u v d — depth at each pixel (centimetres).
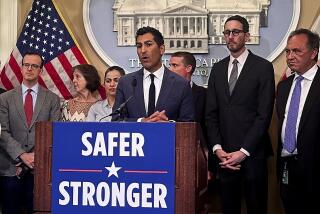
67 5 500
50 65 484
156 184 225
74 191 230
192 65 435
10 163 415
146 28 302
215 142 381
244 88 377
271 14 472
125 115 302
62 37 486
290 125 360
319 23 454
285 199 366
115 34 491
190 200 223
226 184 386
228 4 477
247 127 373
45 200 232
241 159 364
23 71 420
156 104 300
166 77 307
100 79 479
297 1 468
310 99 352
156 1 486
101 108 421
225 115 379
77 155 230
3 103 413
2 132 404
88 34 492
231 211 388
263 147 379
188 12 481
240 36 384
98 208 229
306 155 348
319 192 351
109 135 229
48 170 232
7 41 493
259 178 374
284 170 364
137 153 227
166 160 225
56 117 421
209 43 478
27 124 411
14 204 419
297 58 356
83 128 230
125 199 227
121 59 490
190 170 223
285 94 374
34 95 421
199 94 429
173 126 225
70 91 482
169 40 482
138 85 307
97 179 229
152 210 225
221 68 393
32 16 490
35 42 486
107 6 492
